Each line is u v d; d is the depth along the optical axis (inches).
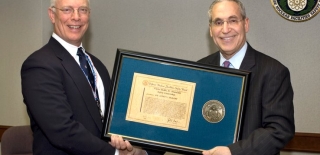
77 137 82.2
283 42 146.2
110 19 161.2
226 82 85.4
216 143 84.7
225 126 84.8
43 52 87.5
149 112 86.2
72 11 89.7
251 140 79.7
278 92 83.0
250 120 84.0
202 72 86.1
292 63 146.1
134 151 93.2
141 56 86.7
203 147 85.1
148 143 85.4
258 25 147.5
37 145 87.8
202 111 85.6
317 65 144.6
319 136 144.9
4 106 170.1
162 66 86.7
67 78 86.0
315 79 145.2
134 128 86.0
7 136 119.8
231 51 89.9
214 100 85.3
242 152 78.6
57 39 91.2
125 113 86.1
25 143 122.6
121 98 86.3
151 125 86.0
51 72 84.0
